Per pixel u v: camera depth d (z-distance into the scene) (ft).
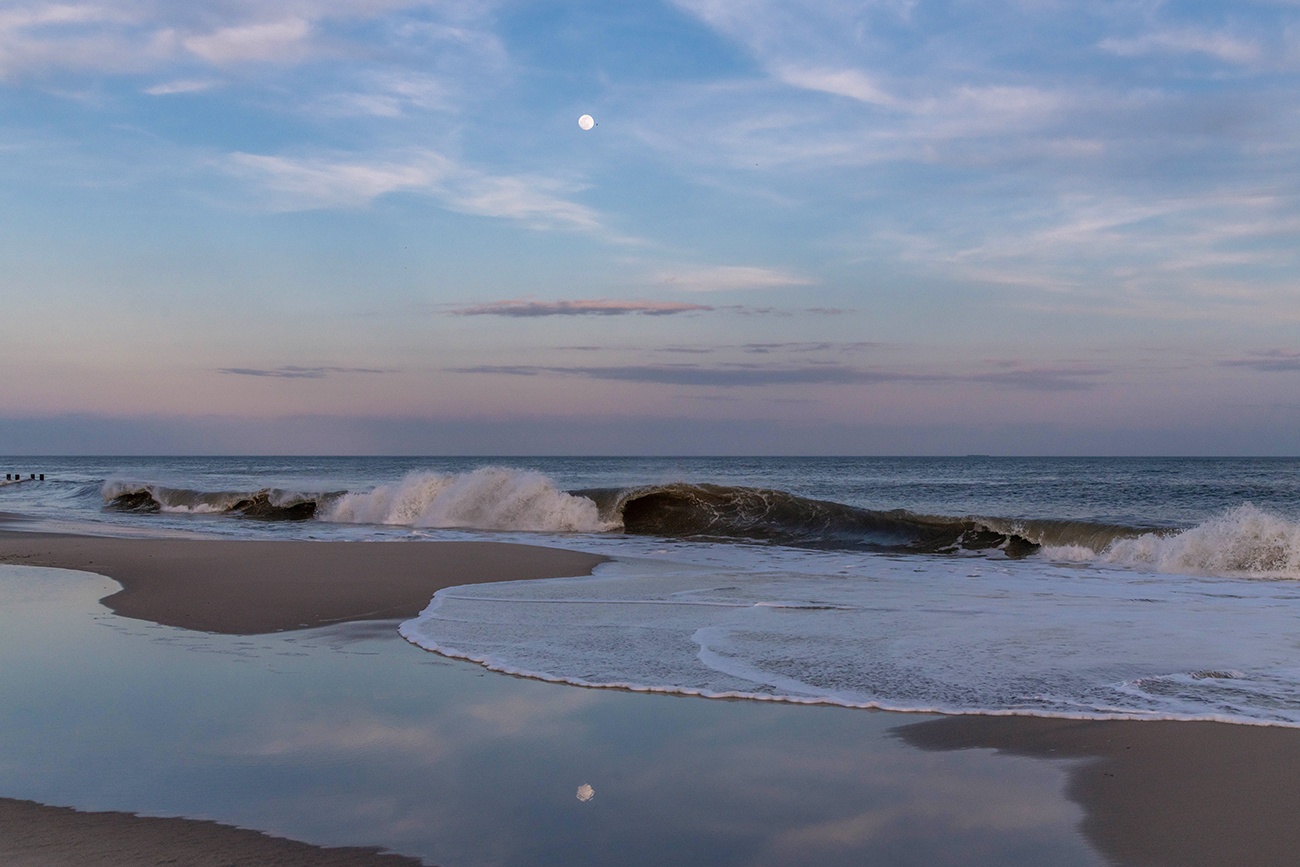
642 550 47.44
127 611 26.37
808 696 16.83
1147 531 45.24
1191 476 173.17
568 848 10.45
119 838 10.68
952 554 47.14
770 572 36.27
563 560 38.75
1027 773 12.84
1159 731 14.53
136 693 17.26
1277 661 19.48
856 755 13.70
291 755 13.70
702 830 10.96
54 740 14.43
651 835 10.80
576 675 18.51
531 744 14.24
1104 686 17.34
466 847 10.47
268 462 429.79
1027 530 49.26
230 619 25.18
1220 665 19.13
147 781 12.60
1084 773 12.78
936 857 10.18
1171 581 34.50
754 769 13.10
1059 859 10.10
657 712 15.96
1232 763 12.95
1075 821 11.15
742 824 11.14
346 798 11.96
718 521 61.16
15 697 17.02
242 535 55.67
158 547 43.16
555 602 27.71
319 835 10.78
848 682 17.80
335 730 14.92
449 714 15.84
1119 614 25.61
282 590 30.12
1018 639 21.94
